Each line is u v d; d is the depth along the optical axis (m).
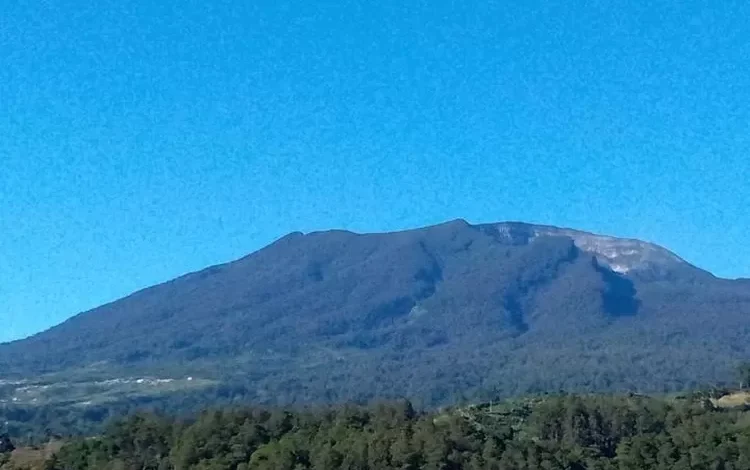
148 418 163.12
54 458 153.62
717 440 155.88
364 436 142.00
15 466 151.88
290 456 135.25
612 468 150.88
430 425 149.25
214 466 137.00
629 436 165.12
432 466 136.00
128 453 151.00
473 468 139.62
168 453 149.38
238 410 168.00
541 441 160.88
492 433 159.25
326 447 137.38
